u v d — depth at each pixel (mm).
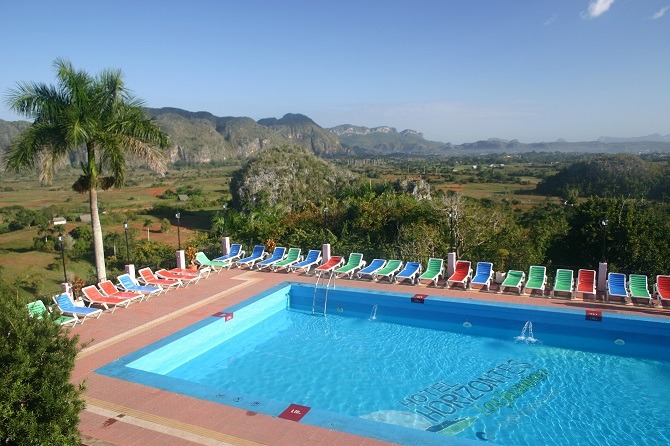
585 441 6941
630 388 8633
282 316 13195
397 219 18750
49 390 4719
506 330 11547
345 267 15109
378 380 9148
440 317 12219
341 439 6047
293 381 9172
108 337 10109
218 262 16469
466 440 5969
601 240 17328
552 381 8969
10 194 106188
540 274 12961
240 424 6477
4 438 4453
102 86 13180
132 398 7332
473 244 17750
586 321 10727
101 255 13641
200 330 10539
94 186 13281
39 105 12438
